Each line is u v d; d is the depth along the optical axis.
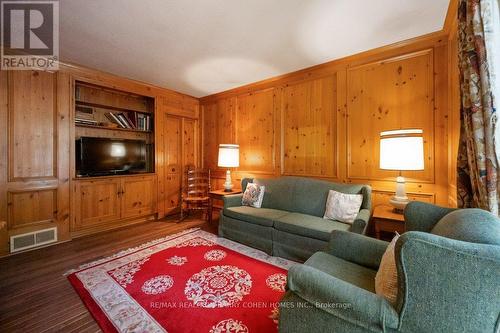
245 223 2.83
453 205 2.14
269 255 2.54
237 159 3.93
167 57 2.88
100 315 1.58
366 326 0.91
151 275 2.10
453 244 0.81
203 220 4.01
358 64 2.84
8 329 1.46
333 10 1.96
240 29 2.25
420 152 2.05
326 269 1.40
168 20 2.10
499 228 0.89
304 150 3.36
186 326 1.48
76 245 2.85
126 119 3.83
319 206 2.77
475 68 1.30
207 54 2.80
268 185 3.32
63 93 3.02
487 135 1.24
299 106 3.40
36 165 2.80
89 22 2.13
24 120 2.72
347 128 2.94
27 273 2.15
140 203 3.85
